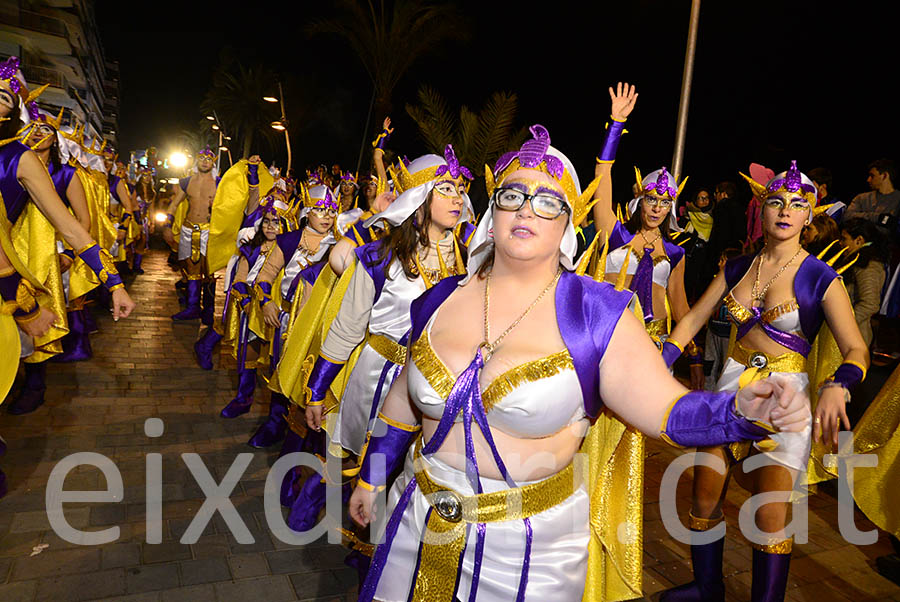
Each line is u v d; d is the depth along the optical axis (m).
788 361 3.05
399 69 19.25
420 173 2.88
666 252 4.26
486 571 1.77
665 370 1.67
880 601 3.34
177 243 10.36
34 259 3.92
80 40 39.78
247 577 3.16
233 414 5.42
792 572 3.57
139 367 6.71
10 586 2.93
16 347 3.03
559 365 1.67
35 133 4.51
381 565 1.94
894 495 3.21
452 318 1.87
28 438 4.63
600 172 3.35
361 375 3.04
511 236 1.73
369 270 2.96
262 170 8.34
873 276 6.05
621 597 2.04
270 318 4.72
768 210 3.07
